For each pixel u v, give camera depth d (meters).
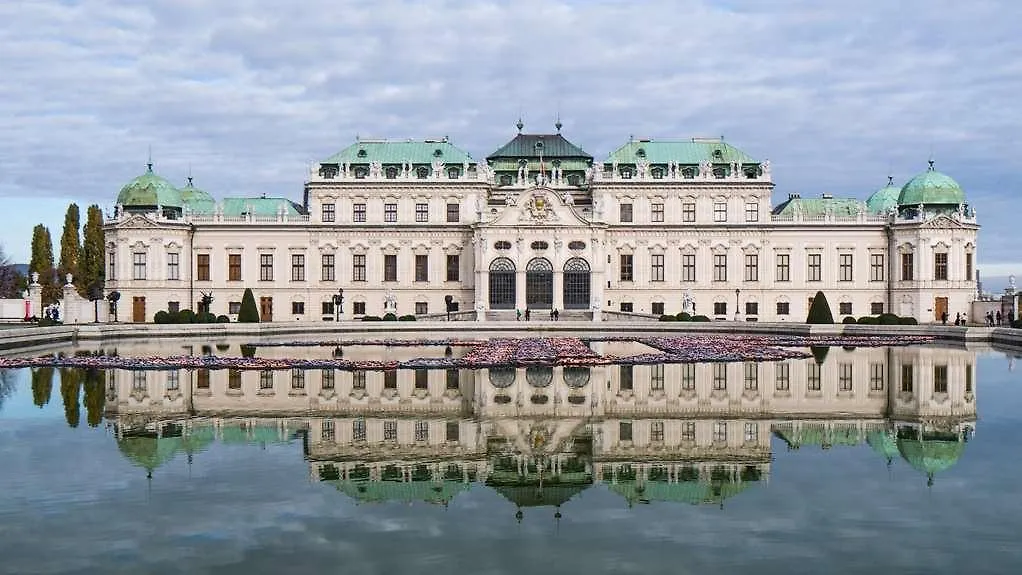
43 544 25.20
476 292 140.00
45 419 43.50
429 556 24.36
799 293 145.50
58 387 54.75
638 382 56.81
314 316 145.62
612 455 35.72
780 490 30.58
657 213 145.25
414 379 58.47
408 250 145.50
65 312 119.38
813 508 28.59
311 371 63.38
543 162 154.25
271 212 153.12
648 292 145.12
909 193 144.88
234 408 46.69
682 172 146.12
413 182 144.88
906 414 45.03
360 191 145.25
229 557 24.25
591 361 66.81
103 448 36.84
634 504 29.14
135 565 23.67
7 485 31.06
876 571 23.20
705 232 145.00
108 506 28.72
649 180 144.00
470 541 25.55
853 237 145.00
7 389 53.72
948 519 27.31
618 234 144.88
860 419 43.66
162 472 32.91
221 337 104.44
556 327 116.06
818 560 23.98
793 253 145.12
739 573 23.09
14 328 88.38
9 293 196.38
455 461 34.78
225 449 36.69
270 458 35.16
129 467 33.66
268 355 77.56
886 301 145.00
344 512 28.25
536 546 25.14
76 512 28.09
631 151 148.75
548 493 30.38
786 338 100.44
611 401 48.91
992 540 25.42
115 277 142.00
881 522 27.08
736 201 144.88
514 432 40.22
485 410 45.88
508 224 139.62
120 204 143.50
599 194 144.88
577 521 27.36
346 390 53.28
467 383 56.38
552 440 38.47
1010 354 78.25
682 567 23.52
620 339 98.25
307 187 146.75
